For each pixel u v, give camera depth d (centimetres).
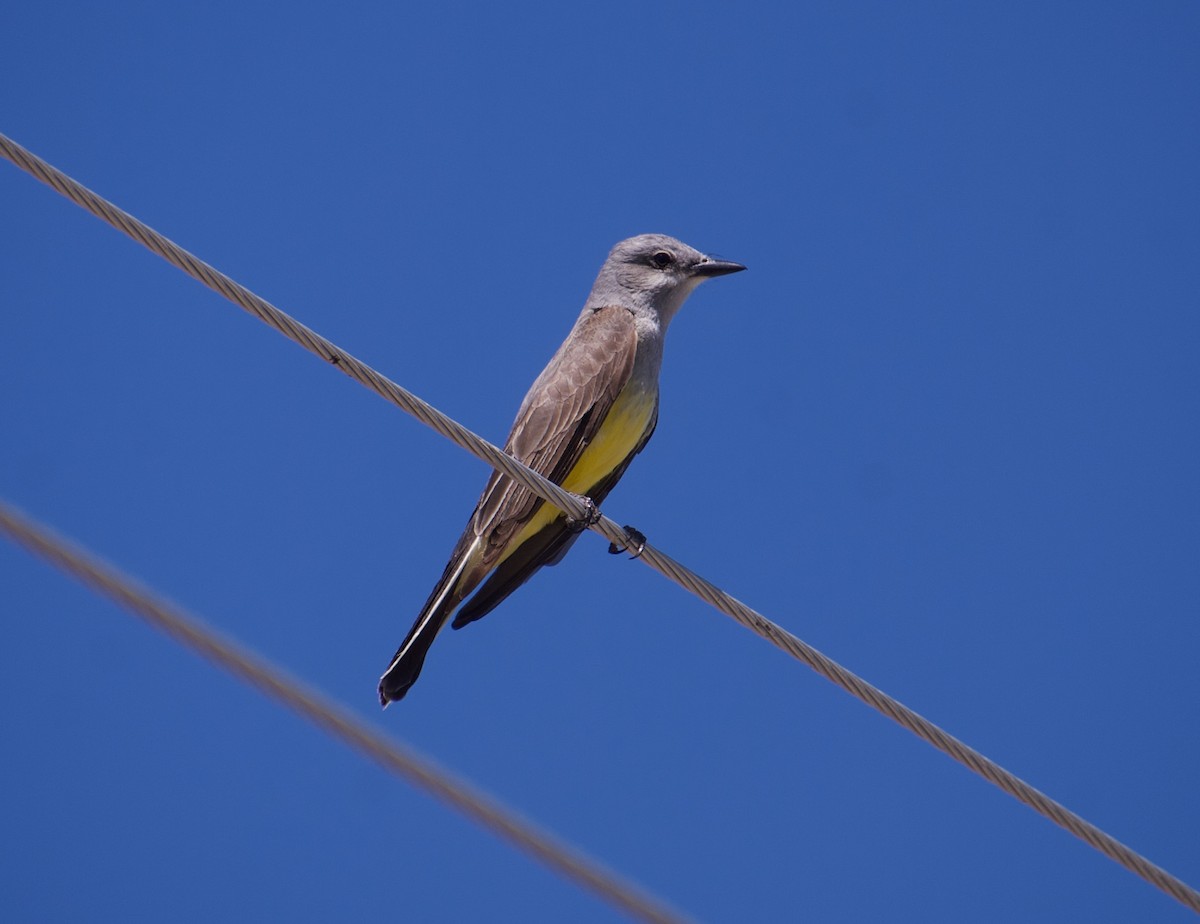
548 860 835
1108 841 1022
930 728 1036
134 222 901
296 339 959
